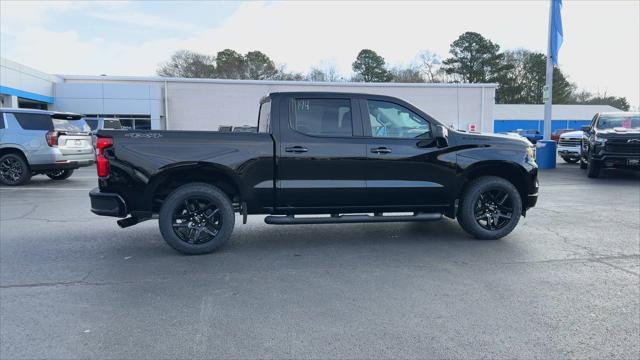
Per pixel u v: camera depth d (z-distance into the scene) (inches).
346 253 215.6
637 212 316.5
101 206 205.9
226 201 211.5
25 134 439.5
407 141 223.5
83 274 185.0
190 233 211.9
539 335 130.3
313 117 219.1
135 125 994.1
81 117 493.4
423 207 229.5
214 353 120.6
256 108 1047.0
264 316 143.7
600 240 238.5
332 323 138.4
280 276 182.7
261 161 211.6
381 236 249.3
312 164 214.8
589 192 414.9
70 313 145.9
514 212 235.3
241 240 241.1
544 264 197.2
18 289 167.3
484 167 234.1
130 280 177.8
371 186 220.4
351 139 218.5
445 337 129.1
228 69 2409.0
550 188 443.2
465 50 2795.3
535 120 2310.5
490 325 136.7
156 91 995.9
